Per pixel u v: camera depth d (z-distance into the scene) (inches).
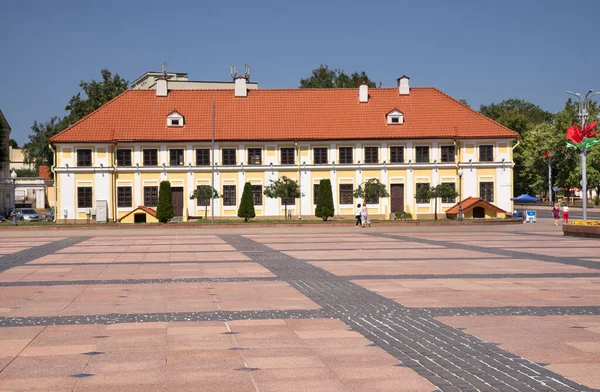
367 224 1835.6
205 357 378.0
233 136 2439.7
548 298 587.8
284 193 2199.8
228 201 2447.1
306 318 497.0
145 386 323.6
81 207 2404.0
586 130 1553.9
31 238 1615.4
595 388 313.6
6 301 587.2
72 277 772.6
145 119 2479.1
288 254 1083.9
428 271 811.4
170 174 2428.6
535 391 309.1
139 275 790.5
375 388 317.1
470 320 484.7
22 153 6136.8
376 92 2603.3
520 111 5841.5
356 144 2450.8
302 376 338.6
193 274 797.9
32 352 391.5
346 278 749.3
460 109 2522.1
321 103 2571.4
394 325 467.5
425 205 2443.4
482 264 890.1
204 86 3784.5
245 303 570.6
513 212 2436.0
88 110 3149.6
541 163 3998.5
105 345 408.8
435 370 346.6
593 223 1485.0
